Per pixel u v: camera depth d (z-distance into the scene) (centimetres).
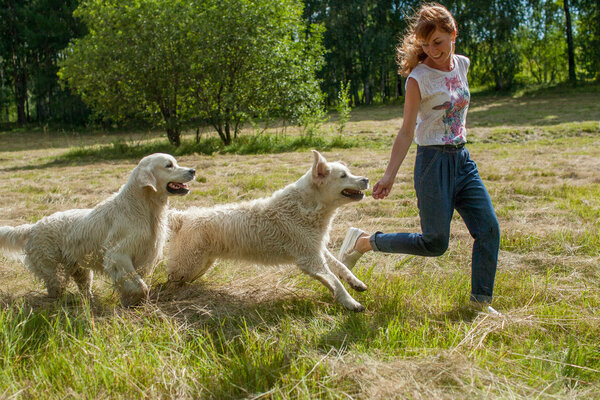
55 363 271
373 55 3972
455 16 3747
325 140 1834
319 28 1988
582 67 4400
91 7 1828
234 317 352
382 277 419
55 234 405
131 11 1734
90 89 1823
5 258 494
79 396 242
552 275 428
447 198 337
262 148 1750
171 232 430
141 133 2959
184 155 1731
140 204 395
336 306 370
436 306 356
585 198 736
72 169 1372
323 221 403
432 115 330
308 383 250
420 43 321
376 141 1845
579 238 518
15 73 4084
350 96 4191
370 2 4047
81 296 399
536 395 237
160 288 416
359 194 399
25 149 2398
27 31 3738
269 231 402
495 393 240
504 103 3206
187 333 323
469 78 4291
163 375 259
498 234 345
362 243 404
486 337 303
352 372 254
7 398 238
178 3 1756
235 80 1820
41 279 410
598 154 1227
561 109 2580
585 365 271
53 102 3938
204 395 248
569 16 3972
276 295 391
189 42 1753
